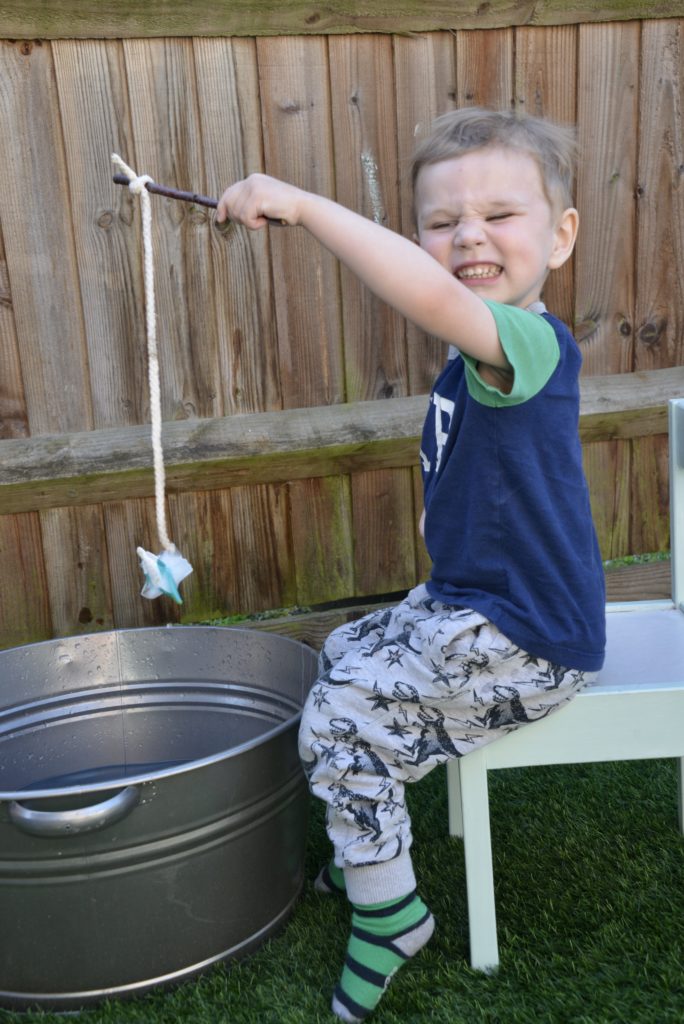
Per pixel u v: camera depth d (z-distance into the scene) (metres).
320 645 2.41
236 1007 1.41
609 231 2.32
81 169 2.06
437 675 1.34
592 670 1.38
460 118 1.42
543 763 1.42
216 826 1.40
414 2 2.09
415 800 1.99
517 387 1.25
